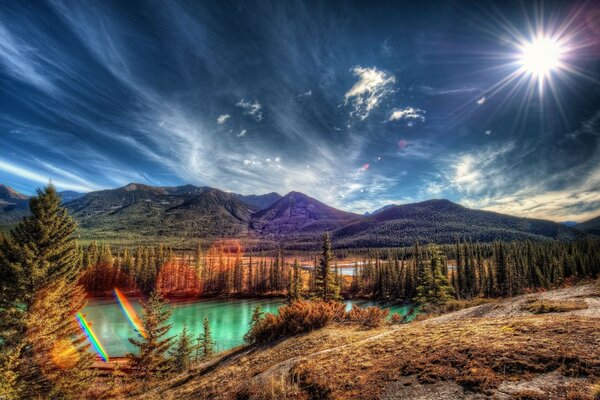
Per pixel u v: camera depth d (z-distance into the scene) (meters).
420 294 58.09
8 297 22.88
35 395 22.44
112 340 54.97
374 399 7.50
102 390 28.19
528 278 88.50
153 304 32.66
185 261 147.00
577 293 16.33
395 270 112.38
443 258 61.19
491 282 87.12
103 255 128.75
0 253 23.67
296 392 9.50
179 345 37.78
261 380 11.90
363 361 10.60
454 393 6.73
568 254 91.94
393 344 11.95
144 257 141.38
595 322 9.44
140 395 20.33
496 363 7.50
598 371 6.15
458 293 86.31
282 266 130.38
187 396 14.88
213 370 19.66
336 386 8.87
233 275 130.38
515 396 5.97
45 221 25.30
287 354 16.52
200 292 120.81
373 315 21.56
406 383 7.87
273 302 103.25
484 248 141.00
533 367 6.92
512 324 10.98
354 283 112.75
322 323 21.72
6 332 22.19
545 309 13.73
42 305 23.59
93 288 117.38
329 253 50.91
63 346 24.58
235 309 90.56
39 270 23.56
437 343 10.38
